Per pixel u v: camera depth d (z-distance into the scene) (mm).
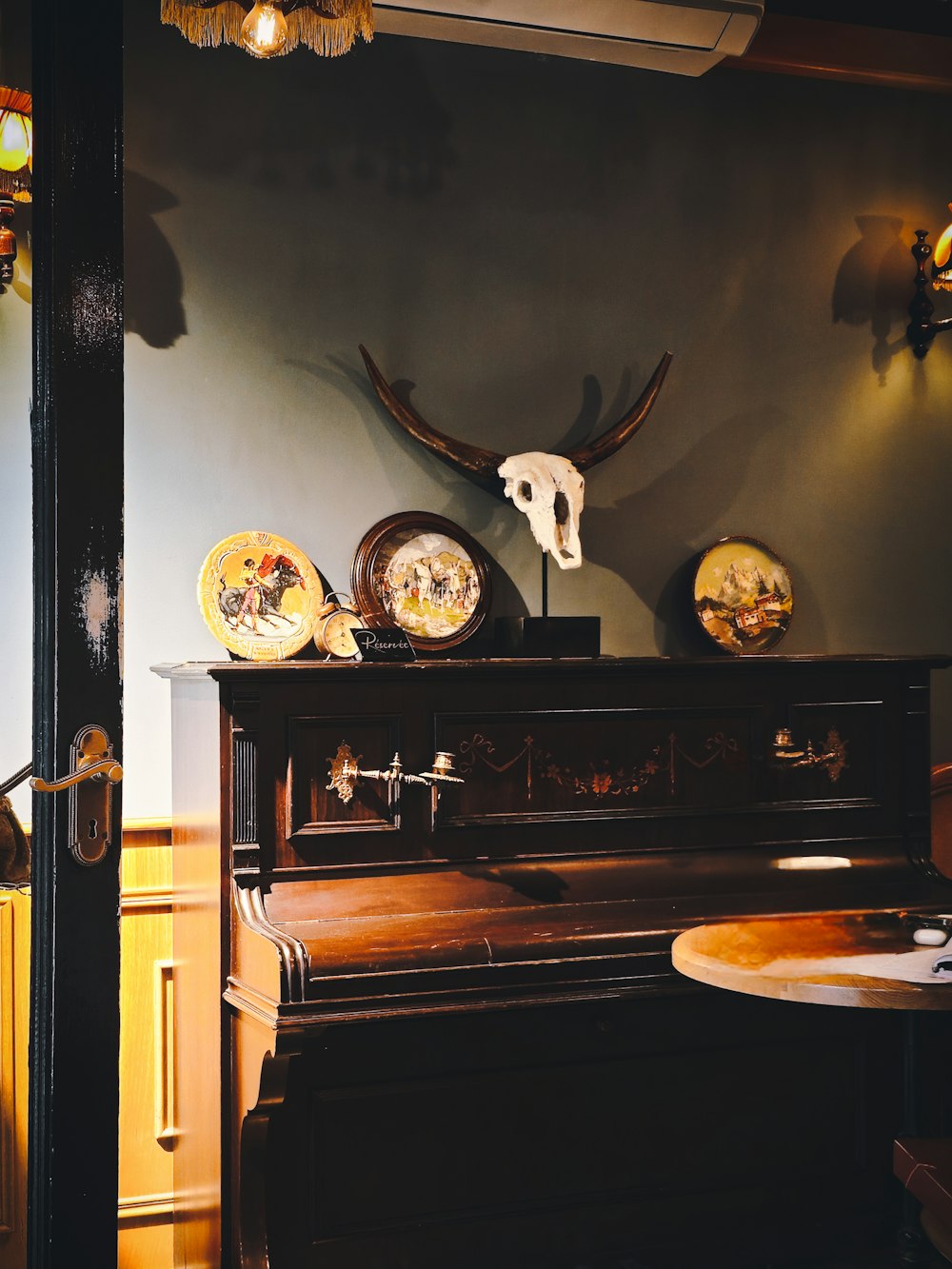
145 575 3145
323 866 2748
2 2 2105
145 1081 3109
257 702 2682
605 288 3545
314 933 2613
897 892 3096
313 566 3256
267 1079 2408
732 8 3146
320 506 3285
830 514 3758
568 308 3510
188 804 2928
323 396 3291
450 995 2559
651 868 2977
